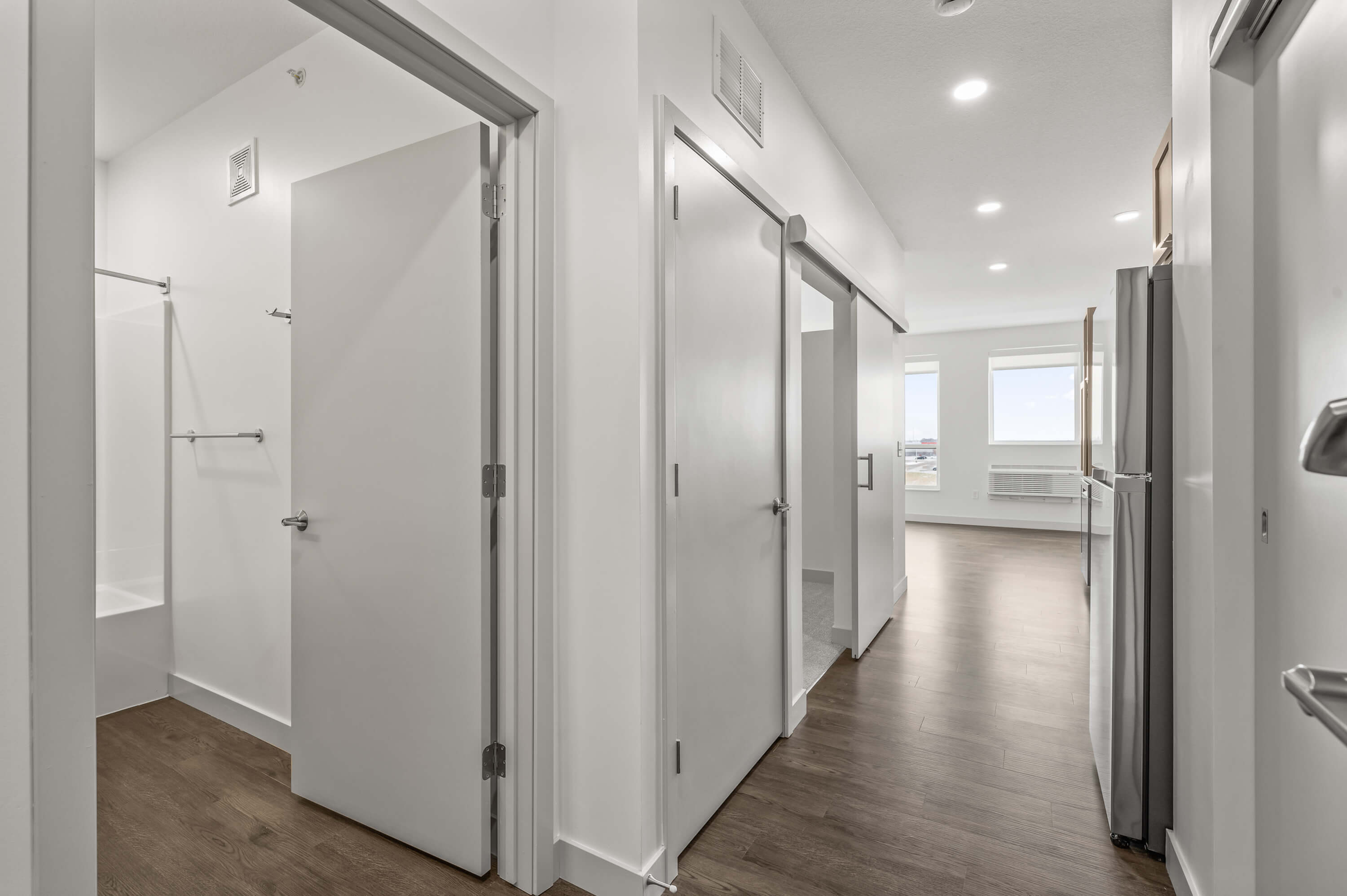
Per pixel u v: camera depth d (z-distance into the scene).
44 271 0.79
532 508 1.61
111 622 2.64
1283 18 1.10
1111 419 1.84
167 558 2.78
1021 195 3.72
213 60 2.34
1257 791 1.22
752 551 2.17
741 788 2.06
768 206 2.26
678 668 1.72
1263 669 1.19
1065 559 5.80
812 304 6.50
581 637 1.63
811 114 2.77
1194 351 1.43
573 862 1.64
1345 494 0.89
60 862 0.81
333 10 1.20
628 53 1.55
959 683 2.93
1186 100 1.50
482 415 1.59
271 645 2.37
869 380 3.52
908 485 8.52
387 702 1.78
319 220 1.90
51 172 0.80
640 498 1.54
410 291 1.71
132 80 2.46
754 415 2.19
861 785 2.07
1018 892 1.57
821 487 5.34
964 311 6.96
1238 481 1.25
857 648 3.23
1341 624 0.90
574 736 1.64
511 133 1.63
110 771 2.17
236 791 2.04
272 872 1.66
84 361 0.83
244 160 2.45
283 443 2.32
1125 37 2.28
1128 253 4.84
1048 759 2.22
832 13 2.17
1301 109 1.03
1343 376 0.89
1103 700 1.95
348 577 1.85
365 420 1.80
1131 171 3.39
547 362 1.63
